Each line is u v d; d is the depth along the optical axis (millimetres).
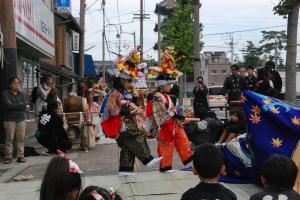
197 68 17312
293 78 10867
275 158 3785
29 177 8406
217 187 3727
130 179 7746
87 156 11055
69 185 3191
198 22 17203
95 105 12445
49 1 20016
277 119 6742
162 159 8062
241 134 8391
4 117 10141
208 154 3748
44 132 11359
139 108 7797
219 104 31828
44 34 15844
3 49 10609
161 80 7902
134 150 7781
